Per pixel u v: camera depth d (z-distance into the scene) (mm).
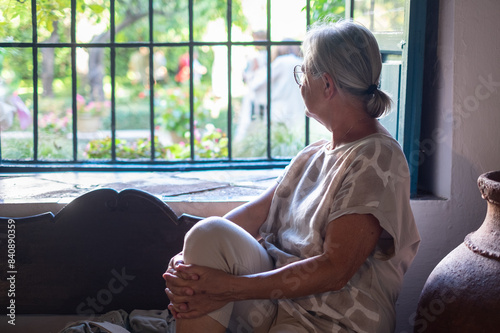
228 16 2934
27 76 5887
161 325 2057
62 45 2912
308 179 1872
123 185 2520
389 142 1718
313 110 1820
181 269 1655
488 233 1765
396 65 2330
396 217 1647
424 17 2195
